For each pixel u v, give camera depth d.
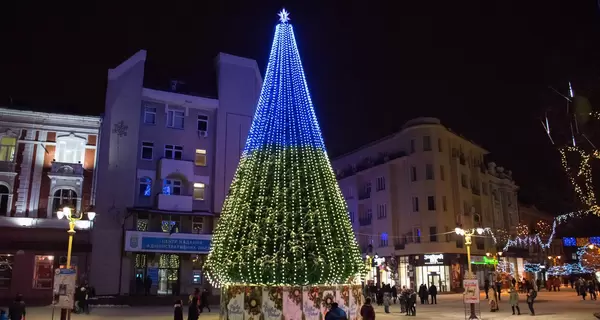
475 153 60.38
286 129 19.50
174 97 37.72
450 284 47.59
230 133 38.84
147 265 34.56
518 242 61.94
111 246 33.41
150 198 35.72
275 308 17.22
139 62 36.97
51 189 33.28
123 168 34.81
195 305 18.06
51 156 33.88
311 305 17.53
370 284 37.44
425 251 48.94
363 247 56.34
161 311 26.73
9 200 32.50
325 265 17.78
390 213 52.78
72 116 34.47
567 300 36.16
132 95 36.22
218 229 20.11
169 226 35.50
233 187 19.86
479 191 57.72
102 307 29.58
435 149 51.38
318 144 19.78
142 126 36.69
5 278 31.22
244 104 39.91
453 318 23.06
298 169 18.80
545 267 62.81
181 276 35.09
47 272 32.12
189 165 36.81
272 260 17.45
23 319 16.12
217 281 20.39
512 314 24.78
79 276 32.56
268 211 18.20
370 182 57.28
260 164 19.16
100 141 34.81
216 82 40.53
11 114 33.50
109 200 34.00
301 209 18.19
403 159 52.81
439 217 49.44
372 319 14.20
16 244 31.27
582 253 44.56
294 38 21.36
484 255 54.09
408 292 25.64
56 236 32.78
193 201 36.81
